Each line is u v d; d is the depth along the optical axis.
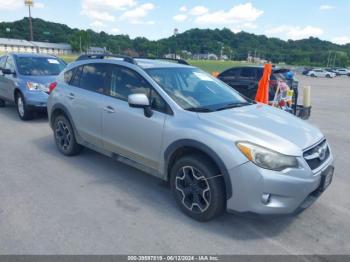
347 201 3.98
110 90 4.31
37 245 2.89
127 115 3.92
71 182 4.25
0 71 8.63
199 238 3.08
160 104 3.66
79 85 4.84
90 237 3.03
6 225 3.19
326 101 15.34
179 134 3.34
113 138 4.22
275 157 2.90
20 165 4.81
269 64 7.38
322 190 3.23
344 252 2.95
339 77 55.91
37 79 7.58
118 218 3.38
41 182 4.23
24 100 7.42
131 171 4.69
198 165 3.21
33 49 101.19
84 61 4.91
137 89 3.94
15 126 7.18
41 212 3.46
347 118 10.18
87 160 5.09
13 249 2.82
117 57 4.48
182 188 3.46
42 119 7.97
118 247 2.90
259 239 3.11
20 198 3.76
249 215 3.00
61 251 2.82
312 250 2.96
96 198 3.82
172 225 3.29
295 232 3.25
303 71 59.12
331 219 3.53
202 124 3.27
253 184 2.90
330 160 3.43
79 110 4.69
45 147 5.69
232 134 3.07
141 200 3.81
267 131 3.17
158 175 3.76
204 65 58.91
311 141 3.21
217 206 3.17
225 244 3.01
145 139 3.75
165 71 4.13
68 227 3.18
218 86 4.51
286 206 2.94
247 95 11.22
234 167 2.95
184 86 4.03
